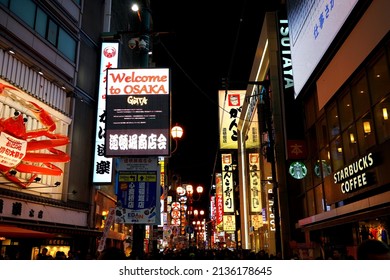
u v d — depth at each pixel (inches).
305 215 950.4
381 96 527.2
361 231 628.1
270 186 1207.6
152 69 503.8
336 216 582.9
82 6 962.7
